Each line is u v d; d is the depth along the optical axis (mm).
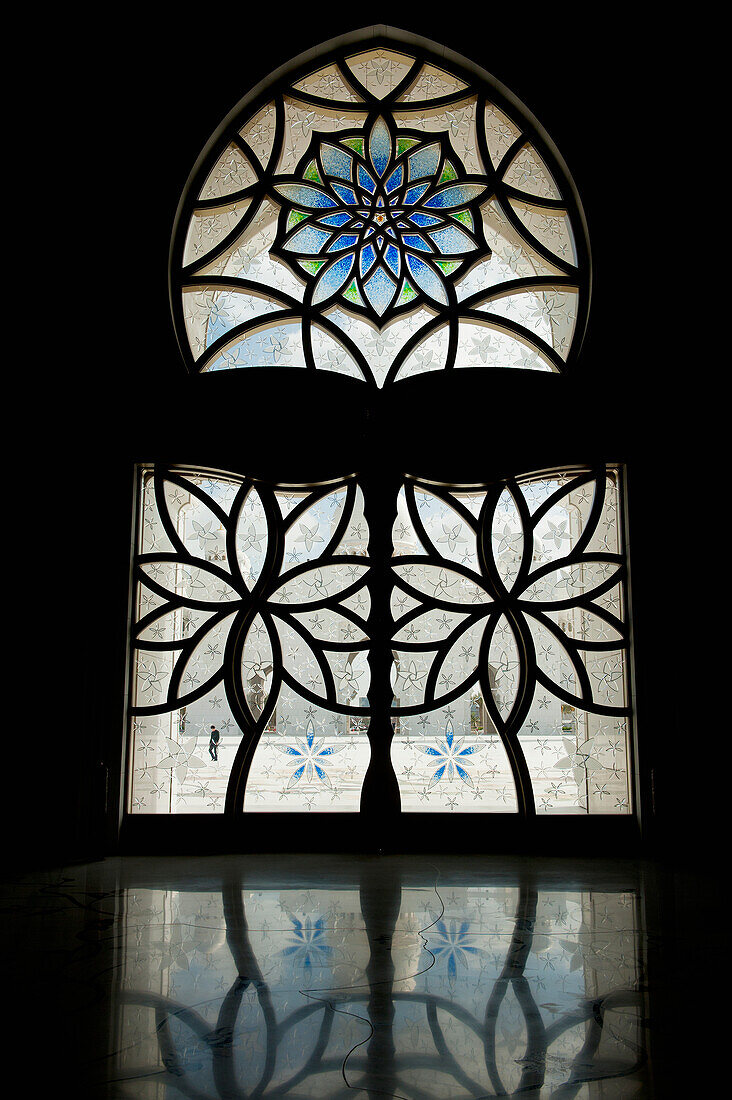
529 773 3645
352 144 4207
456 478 3820
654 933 2344
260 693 3699
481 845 3588
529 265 4082
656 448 3826
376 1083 1425
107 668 3611
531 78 4082
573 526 3855
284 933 2332
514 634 3752
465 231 4059
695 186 3990
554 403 3881
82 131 3977
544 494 3887
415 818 3613
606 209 3990
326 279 4035
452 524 3848
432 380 3906
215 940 2264
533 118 4090
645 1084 1427
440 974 1984
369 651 3713
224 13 4109
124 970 2012
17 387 3750
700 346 3877
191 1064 1494
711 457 3789
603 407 3863
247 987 1892
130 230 3926
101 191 3945
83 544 3680
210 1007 1771
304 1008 1767
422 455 3838
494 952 2160
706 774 3553
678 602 3691
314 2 4113
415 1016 1725
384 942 2244
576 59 4098
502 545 3807
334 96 4230
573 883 2998
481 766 3668
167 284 3900
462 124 4207
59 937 2301
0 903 2703
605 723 3705
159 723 3682
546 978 1960
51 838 3459
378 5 4082
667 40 4062
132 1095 1375
